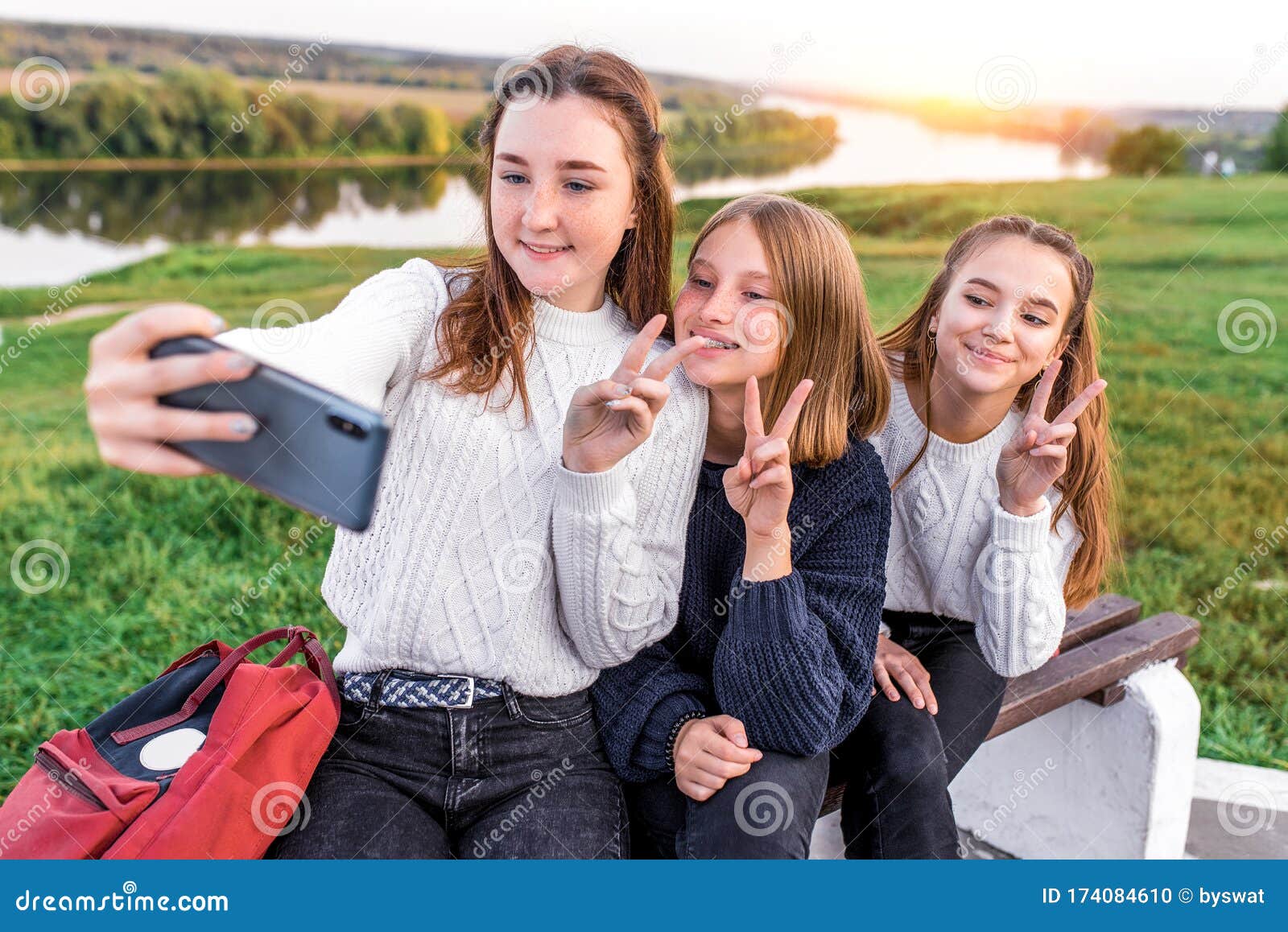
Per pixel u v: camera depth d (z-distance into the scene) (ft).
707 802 5.49
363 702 5.58
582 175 5.30
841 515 5.98
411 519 5.45
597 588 5.48
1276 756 10.39
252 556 12.89
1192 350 21.77
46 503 14.55
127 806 4.87
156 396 3.68
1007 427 7.10
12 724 9.82
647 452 5.75
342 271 26.30
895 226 26.68
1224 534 14.71
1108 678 7.83
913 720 6.39
